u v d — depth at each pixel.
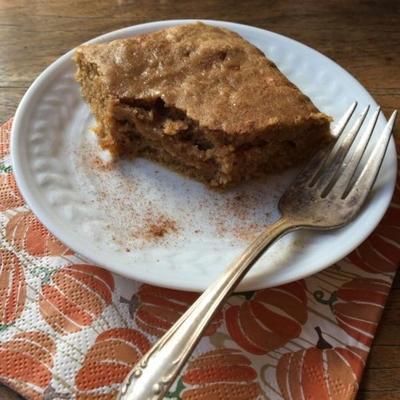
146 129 0.21
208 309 0.15
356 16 0.29
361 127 0.22
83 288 0.17
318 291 0.17
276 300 0.17
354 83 0.23
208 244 0.19
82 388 0.15
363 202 0.18
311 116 0.20
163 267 0.17
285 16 0.29
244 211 0.20
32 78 0.25
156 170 0.21
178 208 0.20
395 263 0.18
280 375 0.15
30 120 0.21
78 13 0.28
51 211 0.18
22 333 0.16
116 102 0.21
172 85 0.21
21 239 0.19
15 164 0.19
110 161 0.21
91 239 0.18
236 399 0.15
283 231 0.17
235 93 0.21
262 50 0.25
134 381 0.14
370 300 0.17
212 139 0.20
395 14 0.29
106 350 0.16
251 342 0.16
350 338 0.16
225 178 0.21
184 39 0.22
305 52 0.24
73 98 0.23
